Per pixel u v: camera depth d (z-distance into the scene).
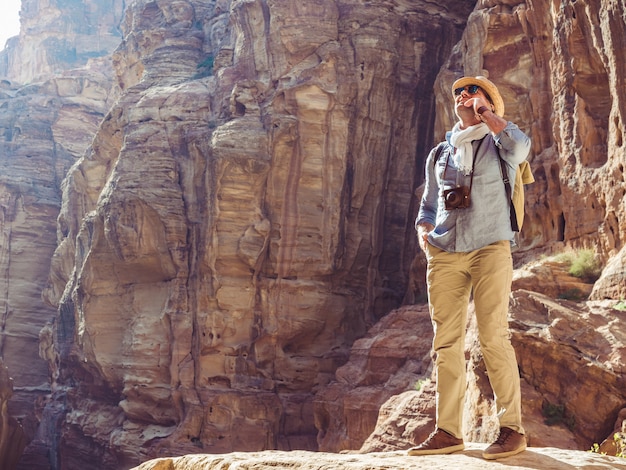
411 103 29.80
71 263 39.50
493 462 3.29
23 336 46.19
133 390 30.08
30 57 83.94
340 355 28.03
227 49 32.09
